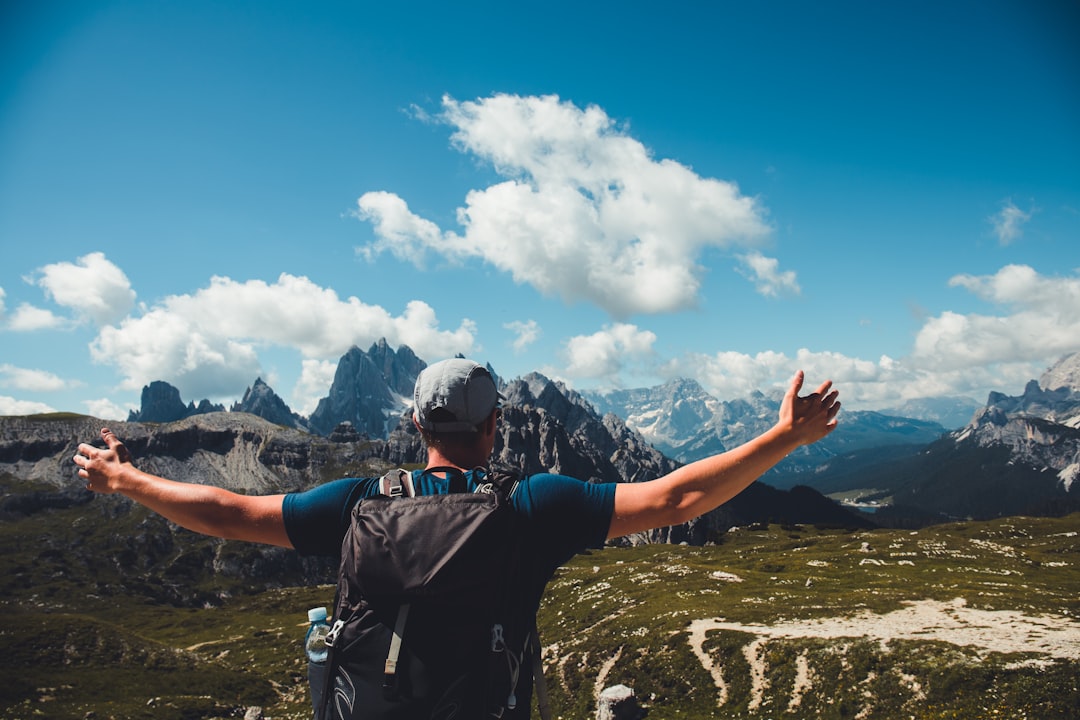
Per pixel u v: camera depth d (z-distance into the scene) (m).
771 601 92.88
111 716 86.12
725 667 64.25
